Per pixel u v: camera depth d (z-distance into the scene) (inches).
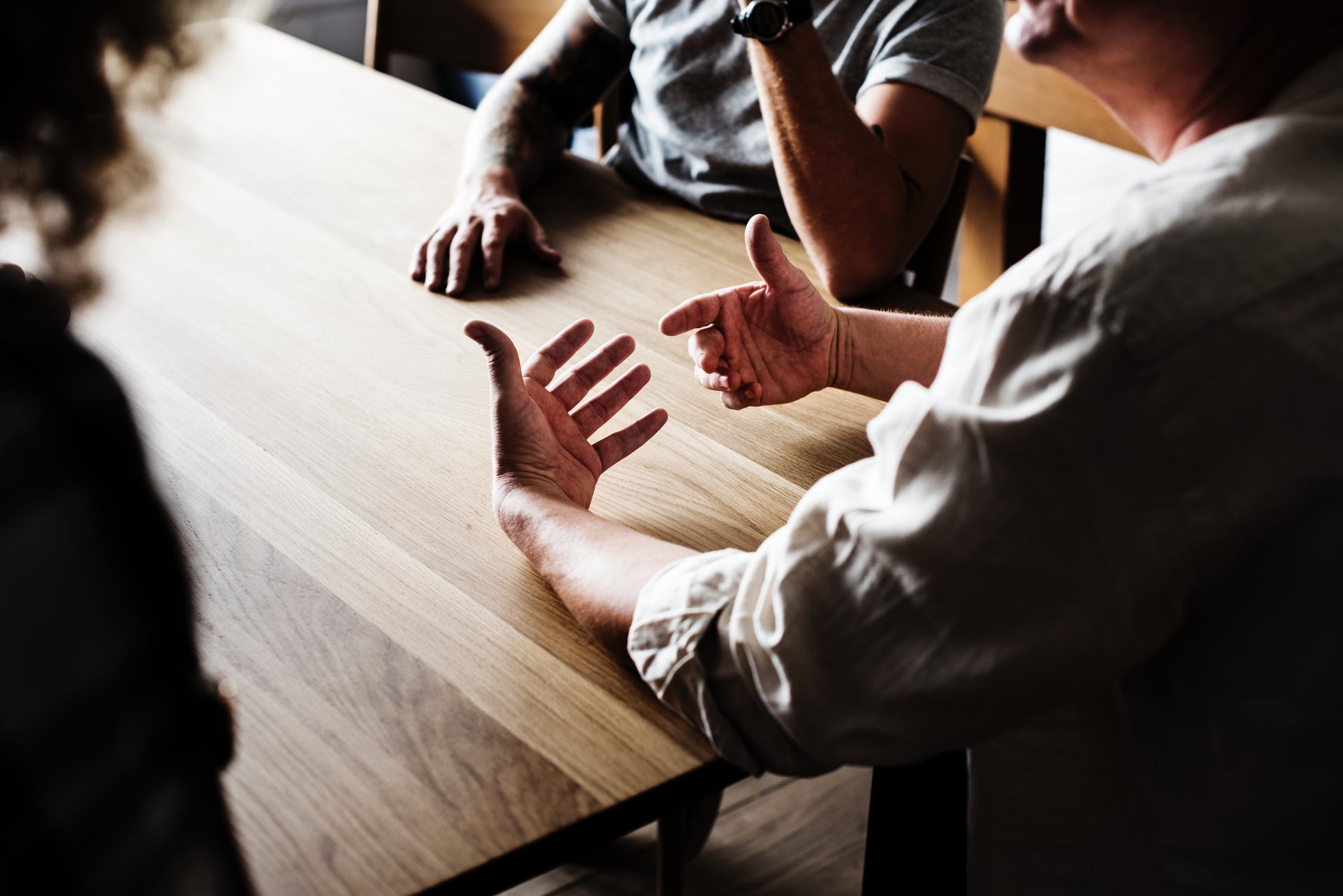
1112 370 20.2
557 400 34.6
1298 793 22.7
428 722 26.5
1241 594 21.7
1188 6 21.8
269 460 35.6
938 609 21.7
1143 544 20.7
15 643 12.9
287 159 56.6
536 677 28.1
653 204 56.0
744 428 38.7
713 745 25.6
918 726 22.4
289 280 46.2
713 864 57.3
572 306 45.8
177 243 48.4
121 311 43.2
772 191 54.0
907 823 32.2
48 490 13.6
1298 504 20.2
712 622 25.8
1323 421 19.8
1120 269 20.5
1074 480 20.6
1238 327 19.9
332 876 22.8
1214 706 23.0
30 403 13.8
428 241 48.9
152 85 16.1
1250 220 20.3
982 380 21.7
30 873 12.9
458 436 37.3
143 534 15.2
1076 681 21.4
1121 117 25.3
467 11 74.3
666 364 42.1
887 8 53.6
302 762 25.3
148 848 14.2
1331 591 20.6
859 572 22.6
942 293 56.0
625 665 28.3
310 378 40.0
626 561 29.0
